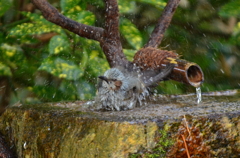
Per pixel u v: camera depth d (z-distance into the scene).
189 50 6.61
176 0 6.16
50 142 5.83
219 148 5.76
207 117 5.77
